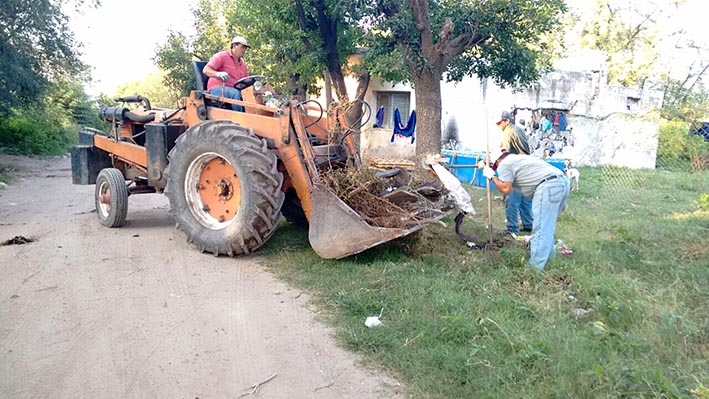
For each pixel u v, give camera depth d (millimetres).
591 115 18688
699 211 9250
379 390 3426
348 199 5711
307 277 5305
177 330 4195
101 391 3336
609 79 29875
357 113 11086
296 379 3543
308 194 5812
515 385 3326
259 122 6113
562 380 3252
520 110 18078
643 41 30359
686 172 13898
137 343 3967
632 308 4332
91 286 5082
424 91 10203
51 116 24688
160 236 6980
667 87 24391
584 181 13578
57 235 6965
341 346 3990
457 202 6016
